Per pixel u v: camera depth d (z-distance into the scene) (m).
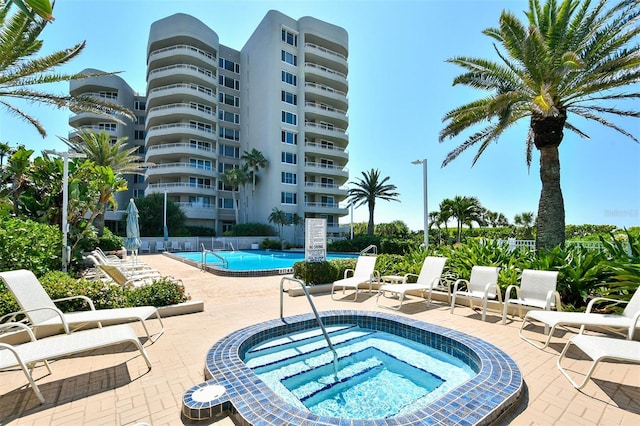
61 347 2.86
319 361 4.05
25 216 9.62
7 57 7.80
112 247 17.11
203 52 35.28
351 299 7.20
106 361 3.63
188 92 33.50
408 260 9.09
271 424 2.24
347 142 38.66
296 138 35.50
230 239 29.45
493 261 7.11
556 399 2.81
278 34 34.44
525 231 24.47
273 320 4.98
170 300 5.89
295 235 34.34
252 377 3.00
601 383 3.11
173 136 34.06
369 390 3.34
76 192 9.85
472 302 6.17
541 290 5.10
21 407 2.65
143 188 40.56
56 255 7.98
